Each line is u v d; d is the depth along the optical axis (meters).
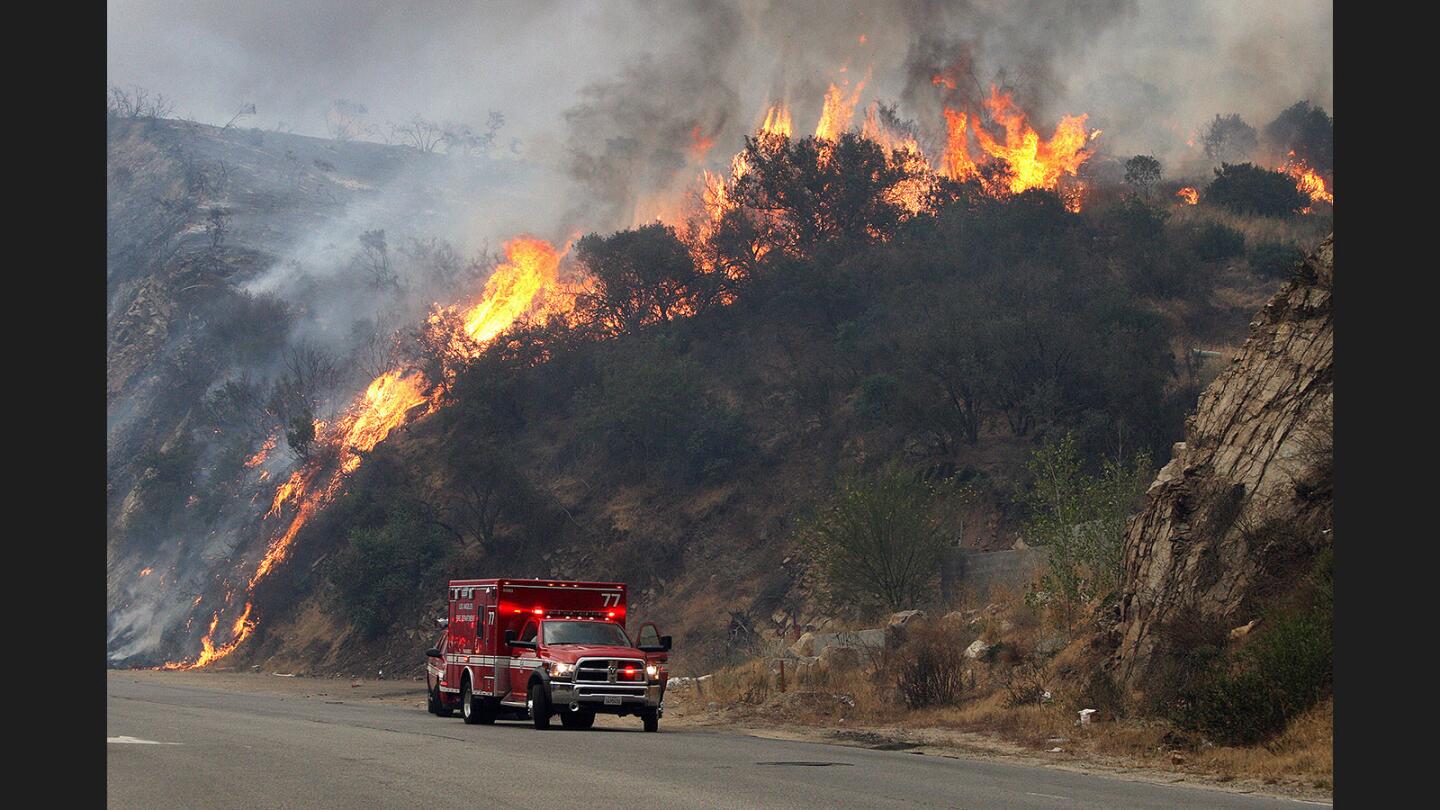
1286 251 74.31
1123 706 23.95
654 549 62.75
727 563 60.03
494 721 27.69
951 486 51.59
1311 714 19.53
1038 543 35.03
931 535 42.81
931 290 73.19
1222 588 24.47
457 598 29.20
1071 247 76.06
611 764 17.62
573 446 72.56
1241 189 88.88
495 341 83.88
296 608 73.81
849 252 83.94
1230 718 20.53
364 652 65.69
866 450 61.88
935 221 83.75
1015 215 79.69
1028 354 59.88
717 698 33.94
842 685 32.56
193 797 13.67
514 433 77.31
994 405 61.81
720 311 81.69
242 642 74.25
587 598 27.45
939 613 39.16
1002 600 36.16
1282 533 23.89
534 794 14.02
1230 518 25.03
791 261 81.00
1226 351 64.94
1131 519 28.94
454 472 73.19
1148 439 55.81
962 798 14.65
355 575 67.00
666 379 69.81
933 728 26.75
